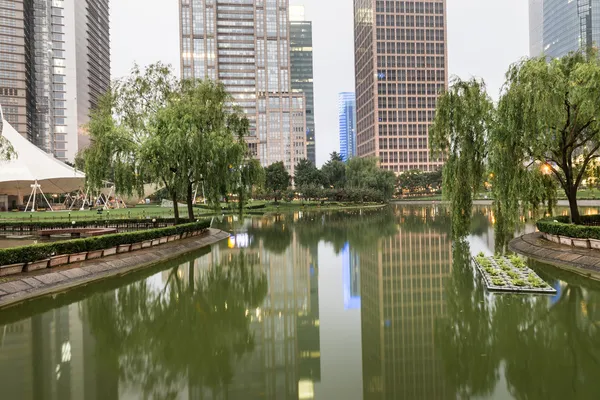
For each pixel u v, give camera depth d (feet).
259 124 533.14
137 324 37.42
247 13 541.75
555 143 63.62
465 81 68.23
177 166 84.84
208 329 36.06
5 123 214.90
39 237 107.24
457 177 66.59
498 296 43.37
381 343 31.83
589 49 70.74
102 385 25.45
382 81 468.34
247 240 98.32
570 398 22.62
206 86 96.78
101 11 570.46
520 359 28.04
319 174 303.68
